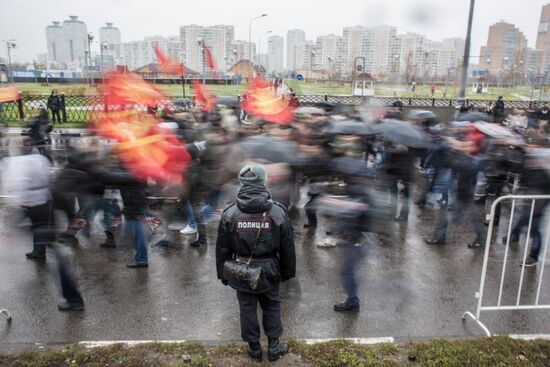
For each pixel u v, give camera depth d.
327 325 4.55
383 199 4.88
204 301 5.04
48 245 4.76
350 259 4.79
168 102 13.81
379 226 4.80
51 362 3.64
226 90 38.12
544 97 40.75
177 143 6.82
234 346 3.92
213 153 6.90
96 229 7.38
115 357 3.71
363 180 4.80
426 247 6.80
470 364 3.63
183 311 4.82
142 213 5.88
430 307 4.96
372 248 6.73
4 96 20.36
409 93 45.38
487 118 9.71
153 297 5.12
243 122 10.20
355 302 4.83
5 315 4.67
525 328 4.54
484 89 49.97
